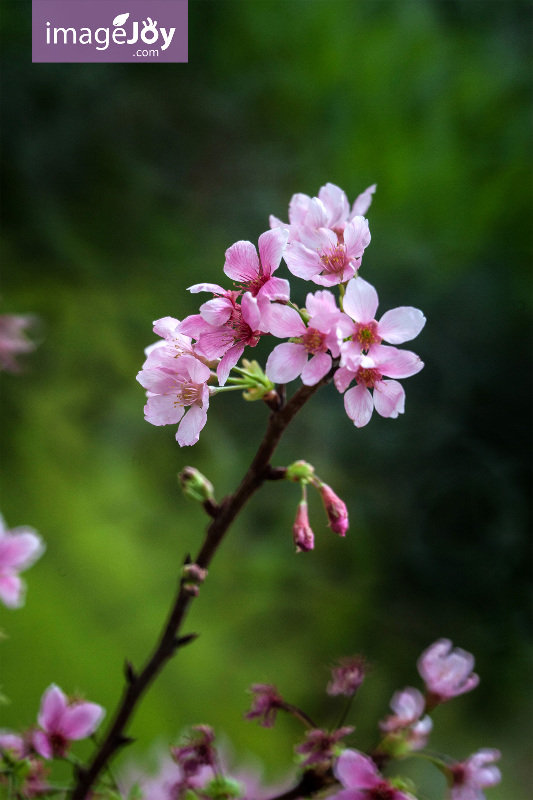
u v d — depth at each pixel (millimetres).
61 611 2166
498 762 2680
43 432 2881
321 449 3570
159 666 834
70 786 860
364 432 3668
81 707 856
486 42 4785
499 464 3658
